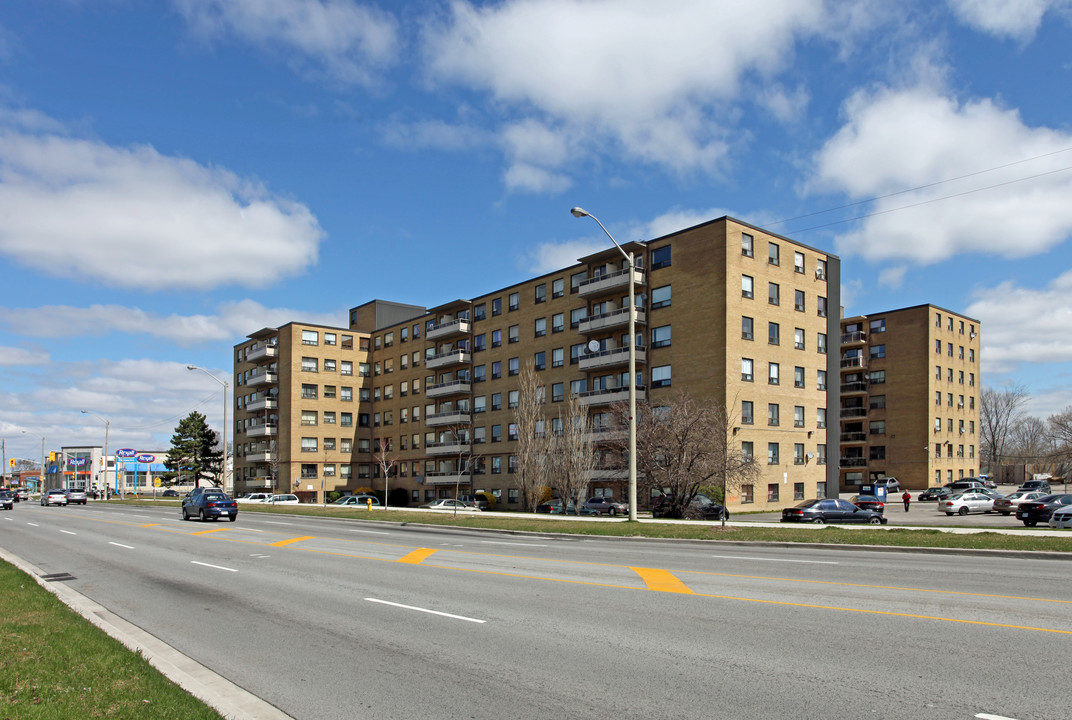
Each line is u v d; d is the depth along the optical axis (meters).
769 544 19.69
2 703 5.98
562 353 56.50
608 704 6.27
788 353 48.94
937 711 5.81
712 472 35.12
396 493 74.19
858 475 76.12
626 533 23.48
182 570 16.45
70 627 9.34
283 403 78.38
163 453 142.88
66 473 131.25
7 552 21.55
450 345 69.44
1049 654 7.36
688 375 46.66
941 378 73.75
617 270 52.06
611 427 44.03
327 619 10.38
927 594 10.88
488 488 63.19
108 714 5.78
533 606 10.79
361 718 6.16
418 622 9.94
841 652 7.64
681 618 9.60
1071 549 16.03
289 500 64.25
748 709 6.02
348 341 81.00
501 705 6.36
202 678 7.47
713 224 46.22
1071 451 87.19
